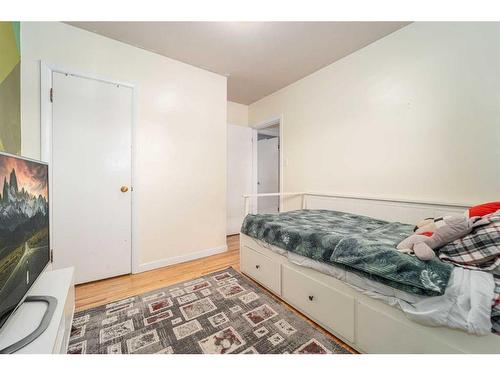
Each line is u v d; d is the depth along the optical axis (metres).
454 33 1.64
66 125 1.88
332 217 2.10
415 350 0.97
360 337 1.17
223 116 2.85
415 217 1.86
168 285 1.94
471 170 1.58
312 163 2.81
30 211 0.98
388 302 1.05
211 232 2.77
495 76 1.47
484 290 0.81
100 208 2.04
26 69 1.71
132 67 2.18
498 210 1.00
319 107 2.71
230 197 3.78
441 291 0.87
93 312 1.53
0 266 0.71
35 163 1.05
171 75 2.42
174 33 2.00
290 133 3.12
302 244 1.47
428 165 1.79
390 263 1.03
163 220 2.39
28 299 1.00
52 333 0.81
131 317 1.47
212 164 2.76
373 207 2.15
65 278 1.25
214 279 2.06
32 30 1.73
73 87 1.90
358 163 2.30
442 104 1.71
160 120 2.35
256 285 1.93
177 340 1.26
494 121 1.48
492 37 1.48
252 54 2.35
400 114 1.95
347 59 2.38
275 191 4.44
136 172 2.20
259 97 3.63
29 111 1.73
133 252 2.20
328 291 1.33
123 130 2.14
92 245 2.00
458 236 0.97
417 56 1.83
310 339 1.28
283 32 1.99
